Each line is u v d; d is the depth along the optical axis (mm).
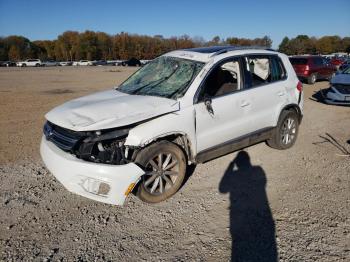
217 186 4395
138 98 4176
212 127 4348
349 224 3400
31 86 18484
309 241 3127
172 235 3287
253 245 3092
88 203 3924
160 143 3793
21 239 3201
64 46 103125
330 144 6227
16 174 4750
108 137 3471
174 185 4035
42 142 4047
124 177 3416
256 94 4934
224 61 4582
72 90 16281
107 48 103062
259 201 3957
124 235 3289
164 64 4941
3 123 8141
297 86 5734
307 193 4145
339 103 10195
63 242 3166
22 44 97875
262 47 5410
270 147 6008
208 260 2896
